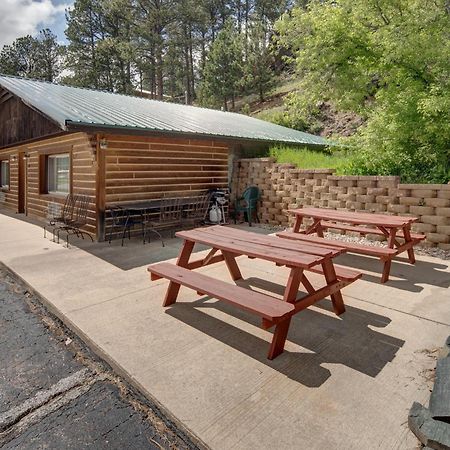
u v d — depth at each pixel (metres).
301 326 3.09
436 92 6.32
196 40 31.03
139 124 6.56
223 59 22.81
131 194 7.07
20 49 27.95
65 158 8.32
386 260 4.09
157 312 3.37
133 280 4.32
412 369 2.44
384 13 7.40
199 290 2.92
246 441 1.81
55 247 6.12
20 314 3.55
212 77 22.97
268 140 8.90
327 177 6.85
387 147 6.87
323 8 8.26
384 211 6.04
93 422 2.05
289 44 9.10
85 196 7.00
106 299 3.70
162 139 7.53
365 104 8.52
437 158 6.54
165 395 2.17
